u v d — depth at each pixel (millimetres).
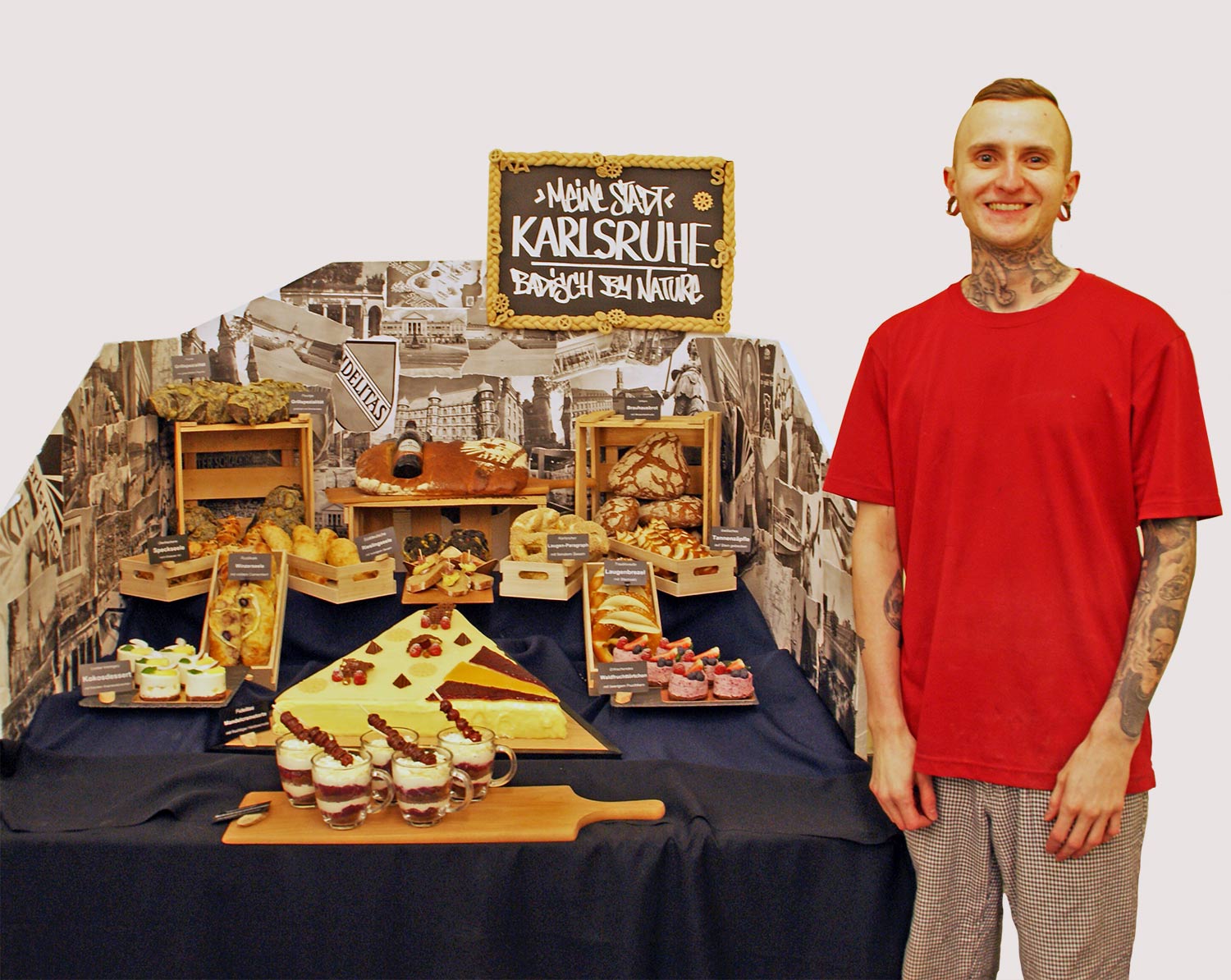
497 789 4355
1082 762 3615
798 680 4953
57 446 4797
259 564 5148
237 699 4906
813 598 4852
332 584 5293
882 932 4137
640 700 4891
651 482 5840
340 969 4102
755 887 4117
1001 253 3715
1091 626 3637
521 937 4121
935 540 3850
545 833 4059
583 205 5664
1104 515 3637
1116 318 3625
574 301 5730
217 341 5812
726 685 4922
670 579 5418
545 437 5949
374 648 5043
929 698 3838
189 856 4039
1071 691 3660
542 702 4742
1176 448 3527
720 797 4359
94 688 4816
